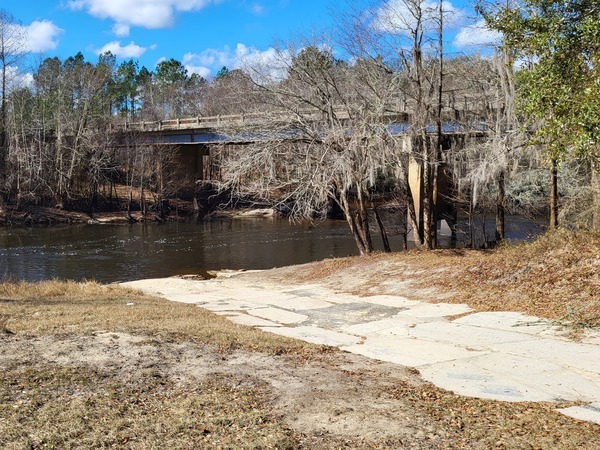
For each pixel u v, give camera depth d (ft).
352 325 45.11
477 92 74.33
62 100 209.15
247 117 76.74
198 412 22.18
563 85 39.17
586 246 52.44
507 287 51.11
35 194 190.70
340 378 27.50
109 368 27.37
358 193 79.15
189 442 19.56
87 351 30.07
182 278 86.48
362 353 34.60
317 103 72.90
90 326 36.24
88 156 207.10
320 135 72.13
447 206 111.86
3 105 189.37
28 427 20.31
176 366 28.32
